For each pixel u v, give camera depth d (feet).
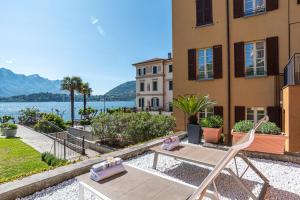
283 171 14.76
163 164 16.48
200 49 34.22
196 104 25.05
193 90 34.45
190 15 34.68
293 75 19.95
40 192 11.68
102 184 8.86
